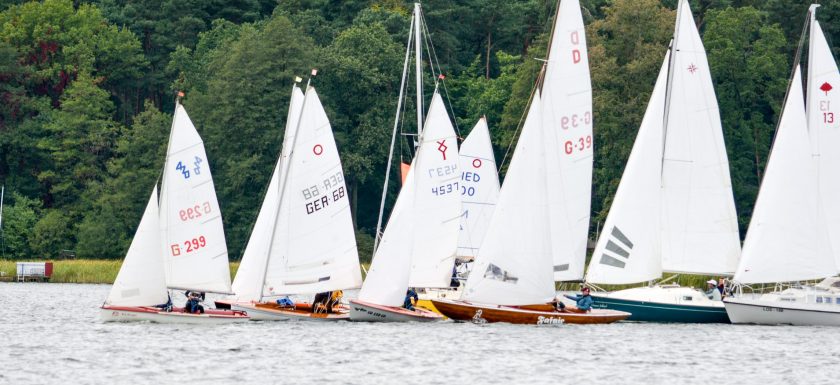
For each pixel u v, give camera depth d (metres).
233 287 182.25
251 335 153.50
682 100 177.00
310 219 170.25
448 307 167.12
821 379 128.25
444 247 181.50
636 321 176.50
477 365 131.75
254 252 181.25
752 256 176.00
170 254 163.88
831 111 184.38
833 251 184.12
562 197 172.25
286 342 147.38
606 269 175.38
